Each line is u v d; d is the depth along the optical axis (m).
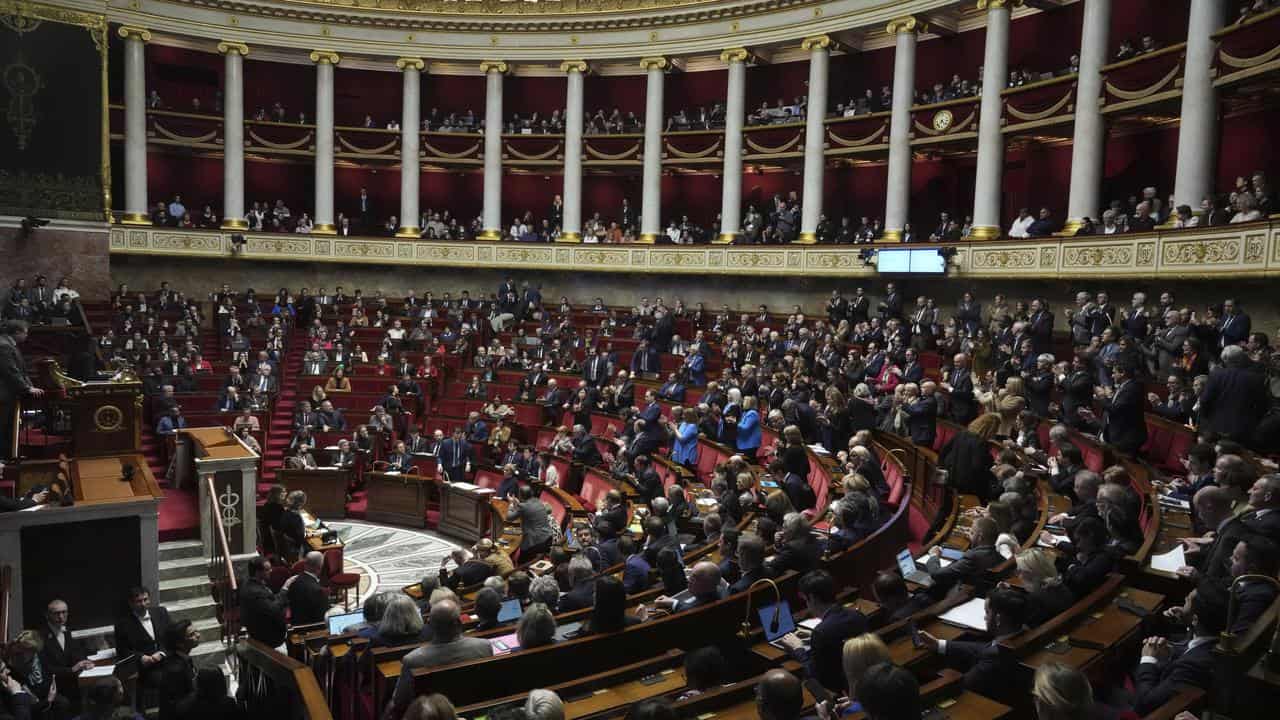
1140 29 23.48
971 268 23.92
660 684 6.54
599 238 32.81
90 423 15.38
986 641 6.50
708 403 18.52
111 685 7.64
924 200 30.08
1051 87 23.06
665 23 31.50
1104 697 5.71
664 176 35.81
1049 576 6.66
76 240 26.62
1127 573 7.18
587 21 32.22
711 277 31.36
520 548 14.84
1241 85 18.23
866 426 15.12
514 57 33.31
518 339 27.78
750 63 30.88
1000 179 24.77
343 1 32.69
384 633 7.85
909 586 7.95
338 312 30.28
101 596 12.43
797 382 17.52
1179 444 12.58
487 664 6.56
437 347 27.45
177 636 8.72
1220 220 17.23
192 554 15.09
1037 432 14.34
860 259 26.30
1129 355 13.96
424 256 33.72
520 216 37.09
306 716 5.89
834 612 6.05
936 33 28.25
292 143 33.56
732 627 7.67
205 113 34.00
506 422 22.81
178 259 32.41
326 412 22.67
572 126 33.06
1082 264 20.86
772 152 30.19
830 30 28.52
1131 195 24.45
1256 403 10.32
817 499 13.24
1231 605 4.57
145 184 31.58
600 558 11.07
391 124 34.47
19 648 9.10
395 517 20.38
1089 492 8.55
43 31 25.81
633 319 28.50
